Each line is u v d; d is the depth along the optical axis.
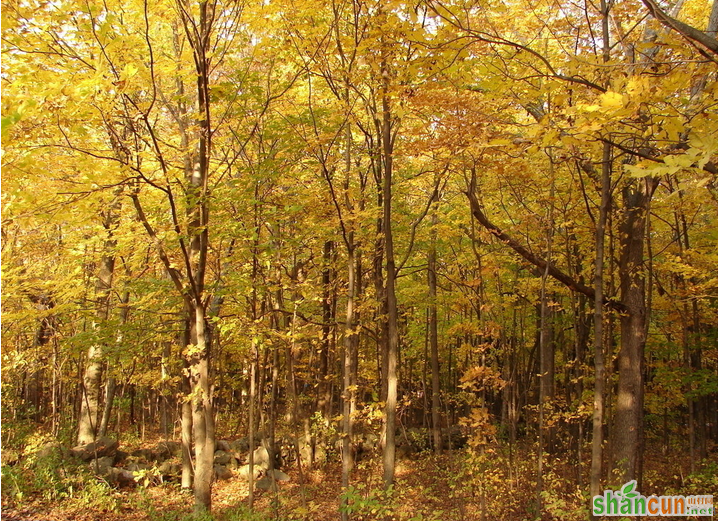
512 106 5.86
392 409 6.68
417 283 14.33
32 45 5.38
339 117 7.62
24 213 5.47
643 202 8.11
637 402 7.91
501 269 9.89
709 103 2.81
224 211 8.40
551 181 7.64
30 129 4.65
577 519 7.23
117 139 6.36
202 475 8.06
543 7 6.08
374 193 10.09
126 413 21.11
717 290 9.07
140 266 9.88
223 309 10.91
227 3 6.84
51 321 10.34
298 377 14.50
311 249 10.63
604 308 8.99
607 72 3.84
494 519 9.13
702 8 6.43
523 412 16.88
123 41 5.55
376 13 4.97
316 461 13.54
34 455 9.45
